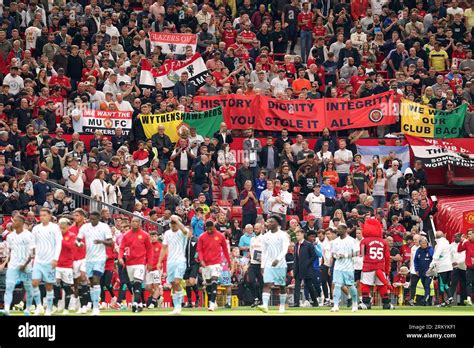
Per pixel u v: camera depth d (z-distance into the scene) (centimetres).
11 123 9706
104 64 10606
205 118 10300
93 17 11350
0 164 8675
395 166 10075
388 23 12381
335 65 11406
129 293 7775
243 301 8269
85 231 6475
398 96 10800
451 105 10831
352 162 10200
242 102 10588
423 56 11662
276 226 6800
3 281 7212
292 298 8319
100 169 8894
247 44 11688
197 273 7706
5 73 10638
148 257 6769
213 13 11862
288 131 10706
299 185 9875
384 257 7488
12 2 11494
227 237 8338
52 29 11362
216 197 9838
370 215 8962
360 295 8125
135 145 10119
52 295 6241
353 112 10750
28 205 8388
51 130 9838
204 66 10794
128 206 9044
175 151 9744
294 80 11081
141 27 11669
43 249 6138
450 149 10712
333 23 12200
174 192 9062
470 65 11700
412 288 8438
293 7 12238
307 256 7812
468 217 8938
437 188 10956
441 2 12681
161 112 10144
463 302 8275
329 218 9406
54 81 10369
